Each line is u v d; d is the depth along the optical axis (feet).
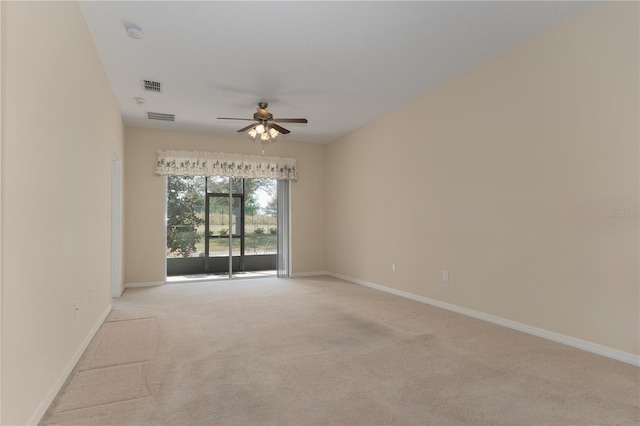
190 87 15.43
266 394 7.55
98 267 12.21
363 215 21.22
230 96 16.48
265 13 10.20
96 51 11.92
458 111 14.52
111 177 15.02
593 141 9.96
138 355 9.79
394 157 18.49
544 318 11.24
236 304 16.12
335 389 7.79
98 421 6.53
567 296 10.60
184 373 8.61
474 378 8.34
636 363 9.05
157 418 6.63
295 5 9.84
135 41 11.61
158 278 21.45
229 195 24.03
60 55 7.84
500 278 12.68
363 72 14.11
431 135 15.98
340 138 23.90
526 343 10.73
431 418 6.64
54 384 7.43
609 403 7.20
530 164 11.66
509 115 12.38
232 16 10.34
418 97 16.76
